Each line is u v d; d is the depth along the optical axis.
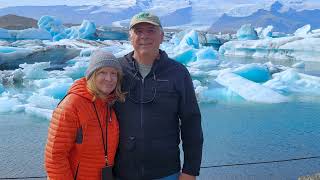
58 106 1.65
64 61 17.33
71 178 1.66
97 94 1.64
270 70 14.92
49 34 28.52
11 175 4.43
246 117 7.81
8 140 5.91
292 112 8.30
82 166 1.67
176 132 1.81
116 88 1.70
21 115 7.62
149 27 1.68
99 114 1.66
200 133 1.84
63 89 9.55
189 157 1.85
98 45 22.77
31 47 17.58
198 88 10.23
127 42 25.78
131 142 1.71
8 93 9.70
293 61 24.16
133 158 1.72
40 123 7.03
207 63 17.50
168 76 1.72
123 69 1.74
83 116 1.62
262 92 9.93
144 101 1.70
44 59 16.64
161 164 1.75
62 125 1.62
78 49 18.16
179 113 1.80
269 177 4.23
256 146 5.68
